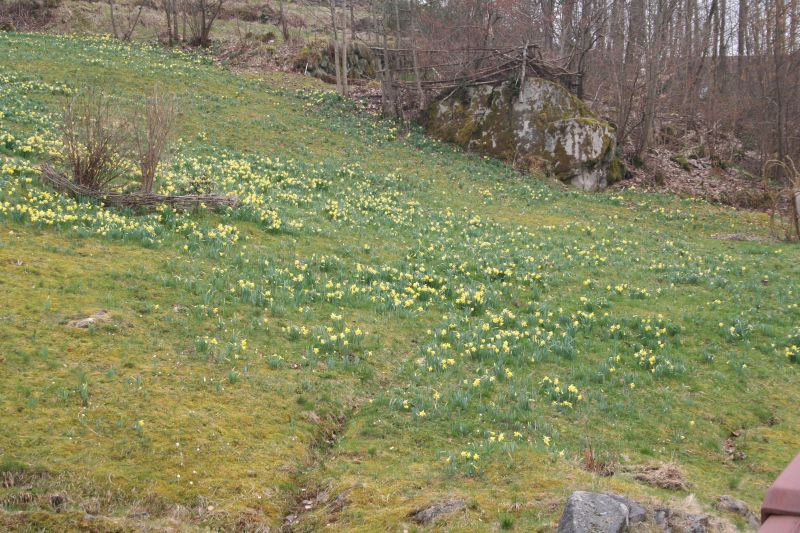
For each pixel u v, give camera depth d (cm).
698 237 2386
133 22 4353
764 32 3847
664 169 3288
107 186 1661
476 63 3494
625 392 1131
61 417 775
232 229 1568
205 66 3616
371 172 2553
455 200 2430
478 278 1612
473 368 1137
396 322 1290
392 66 4194
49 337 948
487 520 657
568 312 1464
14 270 1132
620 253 2016
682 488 822
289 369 1024
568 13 3744
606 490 714
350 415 951
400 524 659
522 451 827
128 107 2583
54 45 3384
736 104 3875
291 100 3306
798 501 298
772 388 1217
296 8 5238
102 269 1215
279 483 753
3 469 673
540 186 2811
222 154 2350
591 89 4119
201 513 675
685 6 4266
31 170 1598
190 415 833
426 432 899
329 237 1725
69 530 605
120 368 912
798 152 3475
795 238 2381
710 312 1536
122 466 716
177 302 1160
